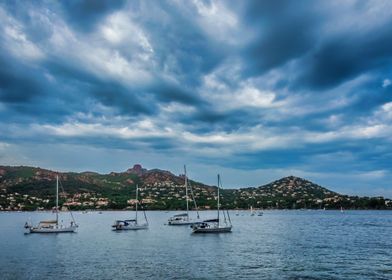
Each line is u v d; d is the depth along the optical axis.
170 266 63.28
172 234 128.88
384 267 62.53
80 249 87.56
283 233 132.88
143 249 86.88
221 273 57.28
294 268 61.44
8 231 148.50
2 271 59.44
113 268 61.47
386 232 137.62
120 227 148.75
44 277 54.78
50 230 133.25
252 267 62.34
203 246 92.44
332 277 54.84
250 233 131.88
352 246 92.12
